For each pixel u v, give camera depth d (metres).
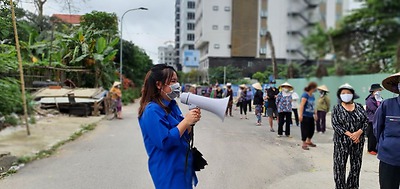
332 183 4.96
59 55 18.98
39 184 4.86
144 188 4.70
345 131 4.13
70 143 8.21
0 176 5.25
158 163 2.39
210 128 10.89
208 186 4.82
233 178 5.22
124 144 8.07
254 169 5.77
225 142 8.36
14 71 11.12
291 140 8.77
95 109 14.43
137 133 9.89
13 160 6.26
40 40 19.52
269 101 10.52
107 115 15.13
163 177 2.36
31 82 16.09
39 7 10.08
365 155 6.80
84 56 19.42
